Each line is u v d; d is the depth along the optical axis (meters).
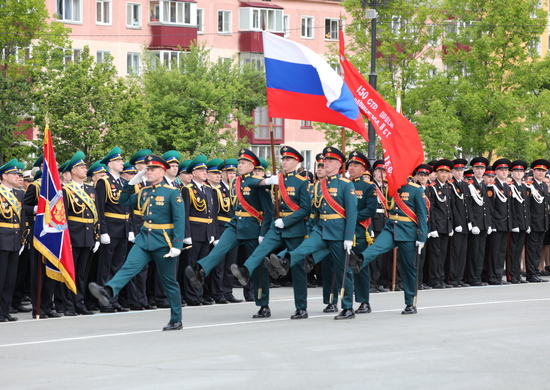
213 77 44.66
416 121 41.91
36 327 14.00
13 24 39.72
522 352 11.29
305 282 14.80
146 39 50.81
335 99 15.41
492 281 22.16
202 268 14.42
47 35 40.09
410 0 43.72
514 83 43.31
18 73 39.72
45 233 15.01
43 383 9.70
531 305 16.44
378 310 15.85
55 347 11.98
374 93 16.89
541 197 22.95
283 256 14.12
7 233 15.05
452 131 40.44
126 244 16.61
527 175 23.48
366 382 9.56
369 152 30.36
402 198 15.38
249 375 9.94
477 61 42.84
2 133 38.00
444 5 43.62
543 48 62.81
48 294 15.43
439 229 20.67
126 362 10.79
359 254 15.02
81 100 37.34
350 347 11.68
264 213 14.88
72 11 48.12
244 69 46.94
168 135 42.94
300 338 12.47
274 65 15.55
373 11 29.89
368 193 15.62
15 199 15.36
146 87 43.75
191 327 13.74
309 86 15.59
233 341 12.27
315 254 14.56
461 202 21.23
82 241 15.55
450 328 13.34
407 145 16.09
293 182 14.71
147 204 13.60
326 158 14.60
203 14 52.41
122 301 16.56
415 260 15.27
